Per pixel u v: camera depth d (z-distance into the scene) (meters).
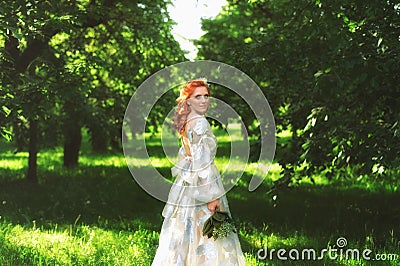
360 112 9.40
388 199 12.16
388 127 8.60
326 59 9.13
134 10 14.65
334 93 9.04
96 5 12.77
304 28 9.28
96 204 12.60
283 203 12.34
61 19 9.69
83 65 10.61
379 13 8.26
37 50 12.41
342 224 9.80
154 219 11.09
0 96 9.66
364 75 7.99
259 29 14.69
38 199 12.95
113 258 7.26
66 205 12.24
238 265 5.59
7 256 7.11
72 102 14.67
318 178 15.86
